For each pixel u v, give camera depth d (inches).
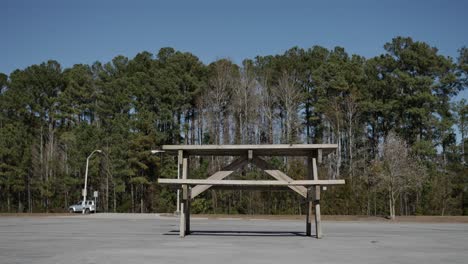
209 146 768.9
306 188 826.8
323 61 2982.3
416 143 2498.8
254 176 2253.9
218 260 477.4
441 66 2682.1
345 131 2837.1
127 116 2878.9
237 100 2792.8
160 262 458.3
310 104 2930.6
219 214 2150.6
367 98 2768.2
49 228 1063.6
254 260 479.5
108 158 2679.6
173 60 3031.5
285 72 2746.1
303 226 1205.1
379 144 2564.0
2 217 1876.2
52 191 2714.1
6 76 3705.7
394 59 2751.0
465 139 2578.7
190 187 818.8
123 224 1277.1
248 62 2950.3
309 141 2871.6
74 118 3171.8
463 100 2632.9
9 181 2716.5
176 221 1491.1
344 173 2588.6
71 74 3275.1
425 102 2640.3
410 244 692.1
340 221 1664.6
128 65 3284.9
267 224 1323.8
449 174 2327.8
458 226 1334.9
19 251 553.3
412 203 2349.9
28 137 2972.4
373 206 2129.7
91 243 666.8
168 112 2805.1
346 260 486.9
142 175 2620.6
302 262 467.5
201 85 2883.9
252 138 2822.3
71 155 2714.1
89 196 2856.8
